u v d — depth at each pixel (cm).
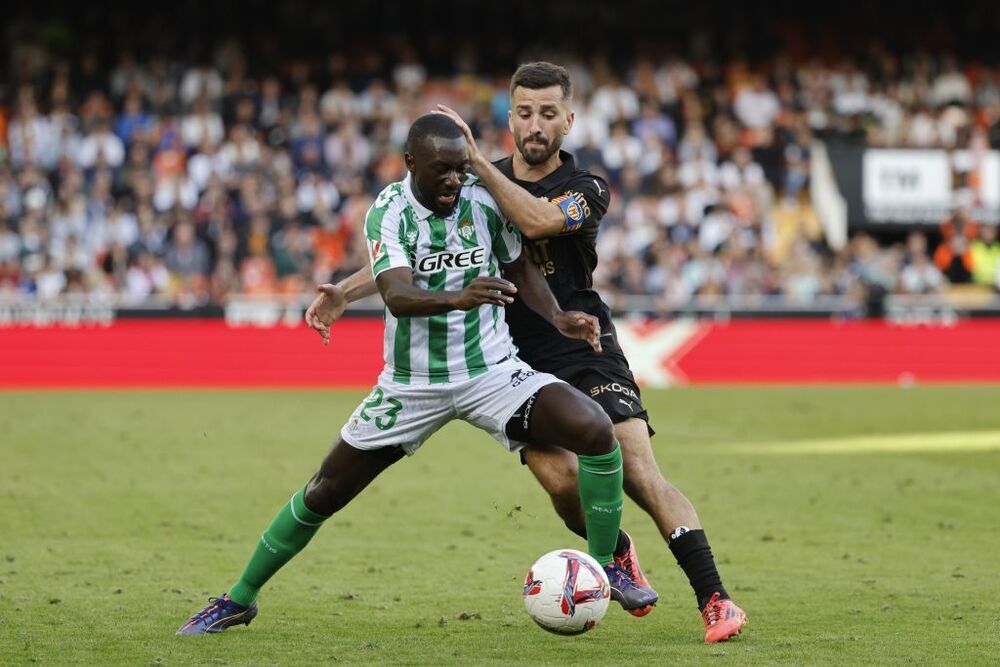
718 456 4128
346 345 6869
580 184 2041
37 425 4900
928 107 9219
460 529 2900
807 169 8644
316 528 1956
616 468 1902
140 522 2964
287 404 5803
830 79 9238
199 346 6800
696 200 8244
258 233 7519
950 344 7231
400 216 1889
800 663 1747
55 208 7644
